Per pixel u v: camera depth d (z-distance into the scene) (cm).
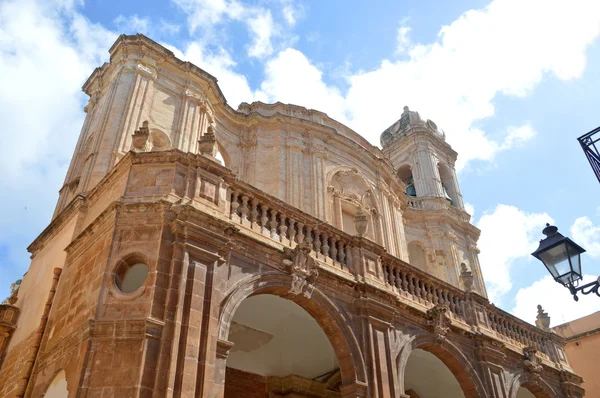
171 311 1020
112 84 1994
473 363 1641
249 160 2352
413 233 3052
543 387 1897
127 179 1202
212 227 1157
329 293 1351
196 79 2220
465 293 1802
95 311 1021
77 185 1844
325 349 1614
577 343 2886
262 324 1509
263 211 1329
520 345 1925
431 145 3628
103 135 1784
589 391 2747
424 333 1541
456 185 3591
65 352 1048
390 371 1352
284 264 1273
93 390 928
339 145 2520
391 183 2755
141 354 951
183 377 956
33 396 1117
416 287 1652
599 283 977
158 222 1121
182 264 1073
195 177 1216
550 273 1034
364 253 1505
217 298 1095
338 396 1761
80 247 1268
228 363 1623
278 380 1681
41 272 1557
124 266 1096
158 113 2012
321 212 2236
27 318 1494
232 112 2406
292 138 2397
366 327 1371
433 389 1950
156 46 2102
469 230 3253
